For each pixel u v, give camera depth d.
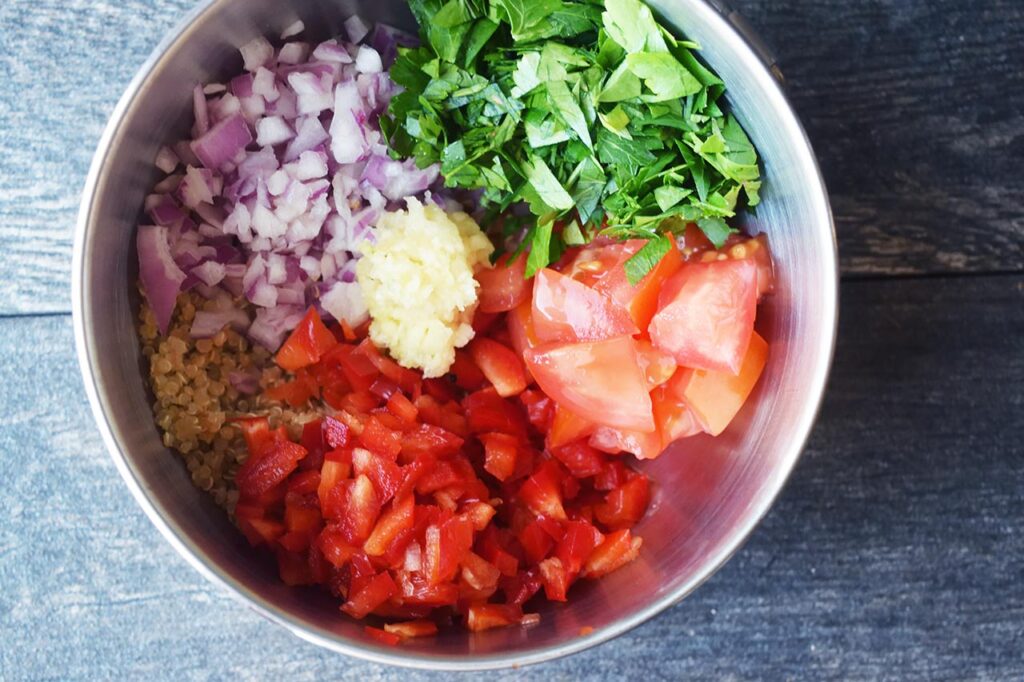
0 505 0.37
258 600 0.32
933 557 0.39
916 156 0.38
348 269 0.36
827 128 0.38
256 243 0.35
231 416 0.35
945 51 0.38
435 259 0.34
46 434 0.37
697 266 0.34
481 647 0.33
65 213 0.37
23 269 0.37
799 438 0.32
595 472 0.36
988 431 0.39
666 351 0.34
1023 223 0.39
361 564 0.33
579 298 0.34
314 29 0.34
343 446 0.35
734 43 0.31
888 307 0.39
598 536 0.35
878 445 0.39
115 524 0.38
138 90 0.31
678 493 0.36
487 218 0.36
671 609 0.39
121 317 0.33
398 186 0.35
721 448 0.35
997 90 0.38
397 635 0.33
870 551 0.39
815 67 0.38
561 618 0.34
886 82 0.38
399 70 0.33
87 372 0.31
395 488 0.33
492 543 0.35
